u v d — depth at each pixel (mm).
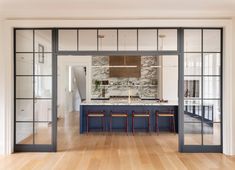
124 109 6875
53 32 4785
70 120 9000
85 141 5766
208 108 4895
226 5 4273
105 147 5234
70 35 5773
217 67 4855
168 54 4781
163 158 4473
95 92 10562
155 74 10469
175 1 4062
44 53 4848
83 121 6824
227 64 4605
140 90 10523
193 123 4902
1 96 4664
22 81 4910
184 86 4816
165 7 4387
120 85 10586
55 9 4531
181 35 4770
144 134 6574
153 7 4402
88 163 4191
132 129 6832
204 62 4852
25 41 4863
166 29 4926
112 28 4836
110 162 4246
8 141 4684
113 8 4477
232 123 4641
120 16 4637
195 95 4891
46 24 4613
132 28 4844
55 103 4824
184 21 4598
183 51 4773
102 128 6883
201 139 4883
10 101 4672
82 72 11961
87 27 4754
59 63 9938
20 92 4918
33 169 3912
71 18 4660
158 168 3953
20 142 4887
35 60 4879
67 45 7043
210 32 4816
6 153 4688
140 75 9680
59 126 7801
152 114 6871
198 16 4629
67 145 5387
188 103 4883
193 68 4844
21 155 4637
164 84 9477
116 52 4789
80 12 4625
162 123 6891
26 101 4934
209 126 4891
